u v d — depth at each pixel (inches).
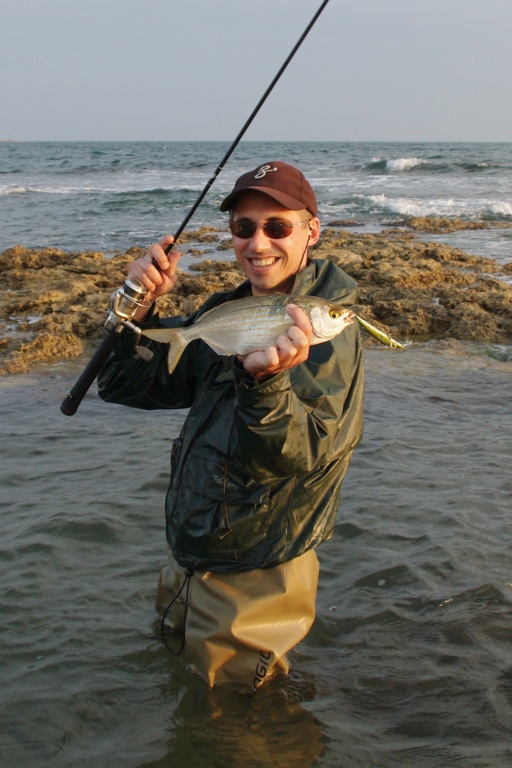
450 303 444.8
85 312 422.0
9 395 299.6
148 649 136.9
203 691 120.1
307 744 113.0
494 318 410.6
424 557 169.8
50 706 122.5
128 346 115.7
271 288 110.5
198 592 113.7
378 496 202.2
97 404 286.4
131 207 1147.3
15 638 141.4
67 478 215.6
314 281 108.5
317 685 127.8
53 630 143.6
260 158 2731.3
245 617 110.1
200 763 109.7
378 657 136.1
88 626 144.8
